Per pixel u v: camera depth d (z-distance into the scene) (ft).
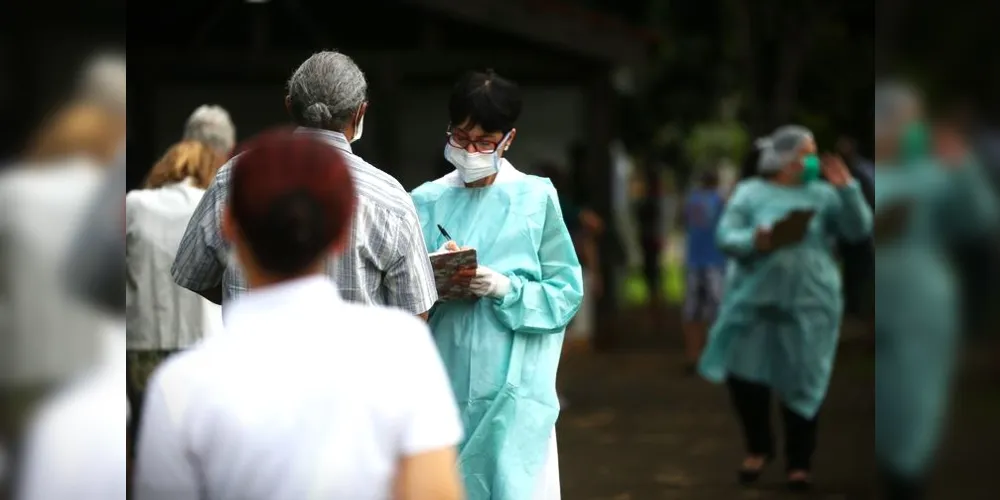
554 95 89.66
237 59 81.10
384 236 22.70
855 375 75.25
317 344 14.33
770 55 131.75
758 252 45.85
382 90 83.20
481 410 26.91
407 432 14.42
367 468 14.15
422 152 86.74
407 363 14.58
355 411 14.17
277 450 13.93
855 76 123.24
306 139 15.17
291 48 83.82
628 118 152.25
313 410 14.06
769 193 46.24
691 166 162.91
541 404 27.25
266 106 83.15
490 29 84.33
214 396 13.99
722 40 142.10
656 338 101.81
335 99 23.30
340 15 83.92
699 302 79.97
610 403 70.08
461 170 27.43
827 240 46.42
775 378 46.14
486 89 27.07
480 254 27.32
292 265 14.62
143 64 80.48
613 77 87.51
